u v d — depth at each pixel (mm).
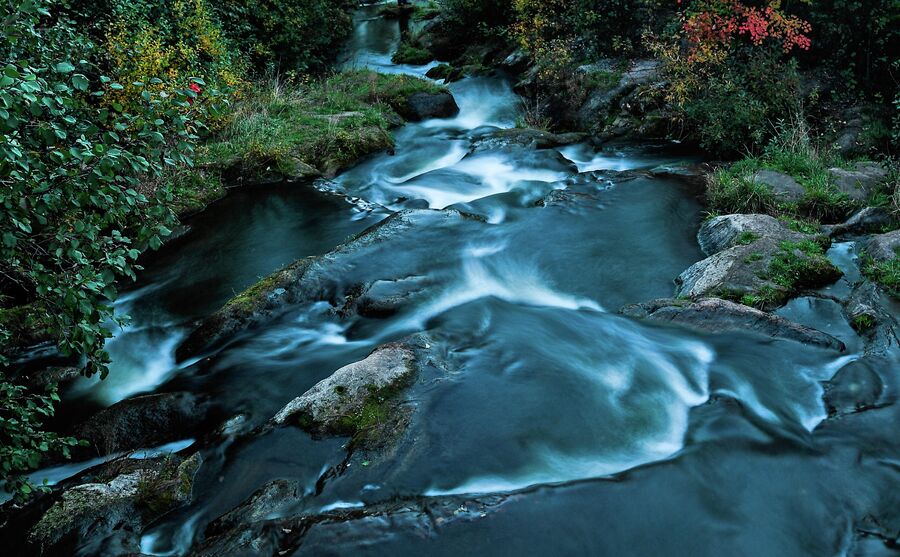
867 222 8633
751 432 5297
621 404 5715
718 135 11445
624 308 7395
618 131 13289
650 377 6109
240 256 9133
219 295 8188
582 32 15414
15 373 6805
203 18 12922
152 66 10570
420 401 5570
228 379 6273
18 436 4066
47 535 4520
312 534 4281
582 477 4898
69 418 6109
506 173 11844
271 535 4301
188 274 8711
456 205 10070
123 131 3854
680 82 12312
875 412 5461
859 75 11953
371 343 6801
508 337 6617
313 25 18203
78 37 6898
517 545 4250
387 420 5340
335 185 11414
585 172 11352
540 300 7777
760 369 6121
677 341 6648
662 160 12070
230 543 4246
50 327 3818
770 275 7402
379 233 8711
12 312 7176
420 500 4578
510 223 9562
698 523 4477
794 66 11719
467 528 4336
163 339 7367
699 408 5688
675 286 7988
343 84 15727
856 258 8047
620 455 5168
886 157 10234
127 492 4848
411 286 7648
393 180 11922
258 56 16281
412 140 13703
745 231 8281
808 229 8516
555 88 14961
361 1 29359
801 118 11336
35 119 3562
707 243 8773
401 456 5035
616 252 8789
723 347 6480
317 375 6246
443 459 5027
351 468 4941
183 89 3941
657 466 4887
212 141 12023
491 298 7660
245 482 5008
